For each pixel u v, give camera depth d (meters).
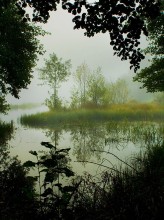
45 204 3.27
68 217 3.04
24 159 7.84
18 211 3.58
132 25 4.07
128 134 12.14
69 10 4.09
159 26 13.14
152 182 3.83
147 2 3.90
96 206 3.66
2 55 13.30
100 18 4.18
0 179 5.69
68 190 3.19
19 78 14.80
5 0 5.06
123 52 4.42
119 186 4.07
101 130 14.43
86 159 7.86
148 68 14.33
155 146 8.88
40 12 4.38
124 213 3.22
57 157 3.16
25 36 15.20
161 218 3.08
